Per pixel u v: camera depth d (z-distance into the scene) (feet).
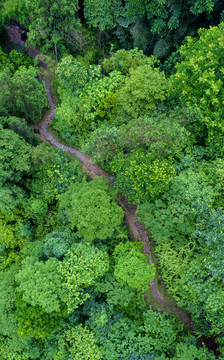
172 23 63.67
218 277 44.96
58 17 67.05
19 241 67.21
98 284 54.95
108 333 51.37
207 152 56.65
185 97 56.08
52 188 64.08
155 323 52.70
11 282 54.75
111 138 59.00
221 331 47.88
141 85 60.23
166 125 55.67
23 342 52.08
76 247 54.80
